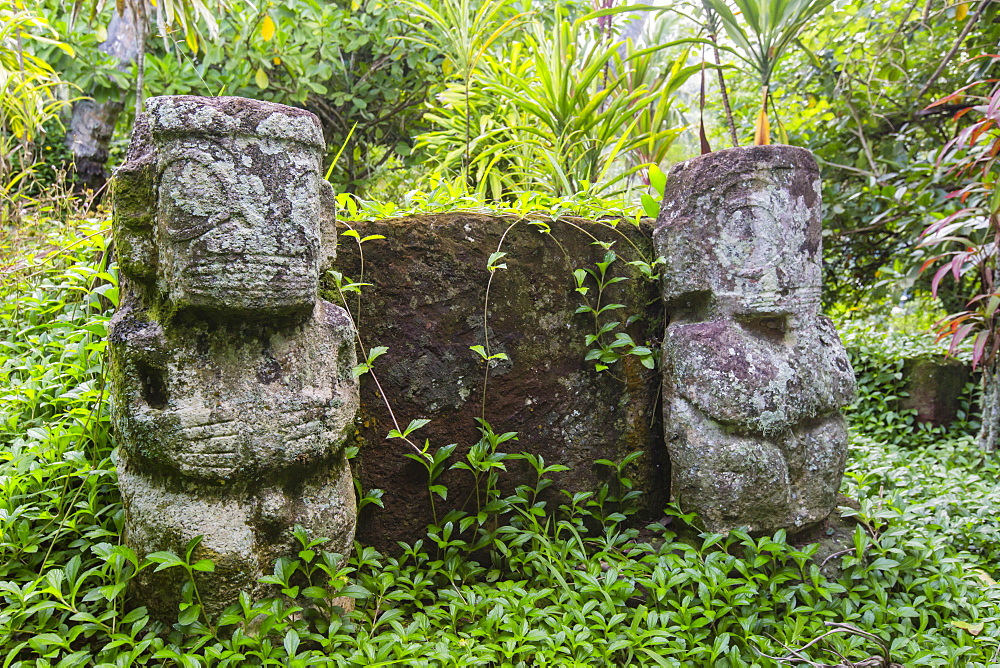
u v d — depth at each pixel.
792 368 2.36
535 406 2.46
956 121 4.37
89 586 1.83
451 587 2.21
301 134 1.68
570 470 2.52
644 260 2.65
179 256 1.61
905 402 4.57
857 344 4.95
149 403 1.71
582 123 3.50
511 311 2.42
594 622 2.05
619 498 2.60
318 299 1.89
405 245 2.27
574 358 2.53
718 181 2.37
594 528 2.55
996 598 2.36
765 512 2.34
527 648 1.86
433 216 2.36
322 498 1.84
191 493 1.70
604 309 2.49
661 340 2.67
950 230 3.31
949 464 3.84
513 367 2.42
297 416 1.76
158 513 1.70
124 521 1.83
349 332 1.90
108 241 2.34
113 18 5.08
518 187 3.89
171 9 3.29
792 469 2.39
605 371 2.58
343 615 1.87
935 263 4.69
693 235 2.43
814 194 2.40
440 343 2.31
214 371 1.71
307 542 1.80
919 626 2.27
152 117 1.60
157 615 1.74
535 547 2.31
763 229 2.33
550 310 2.49
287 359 1.77
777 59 3.23
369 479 2.23
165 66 4.70
